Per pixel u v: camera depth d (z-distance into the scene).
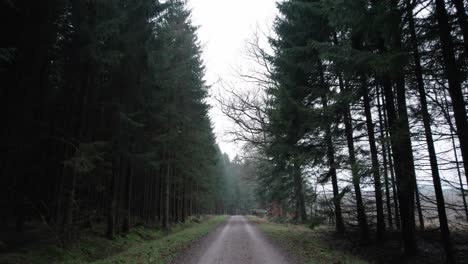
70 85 11.63
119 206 18.88
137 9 13.20
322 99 13.49
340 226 13.76
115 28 10.43
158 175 26.61
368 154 11.74
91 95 12.65
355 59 8.59
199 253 10.95
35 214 14.02
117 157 15.11
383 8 7.17
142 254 10.57
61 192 11.98
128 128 14.03
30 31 8.95
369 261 9.65
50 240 11.26
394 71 7.42
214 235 17.73
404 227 9.36
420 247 10.04
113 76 12.77
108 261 9.44
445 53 6.80
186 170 26.69
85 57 10.27
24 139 10.57
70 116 12.33
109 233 14.66
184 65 20.03
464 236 10.41
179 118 20.05
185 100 22.11
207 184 40.12
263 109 19.14
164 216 22.31
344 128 12.70
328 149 13.31
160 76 16.73
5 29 8.73
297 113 12.80
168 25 18.89
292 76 14.06
